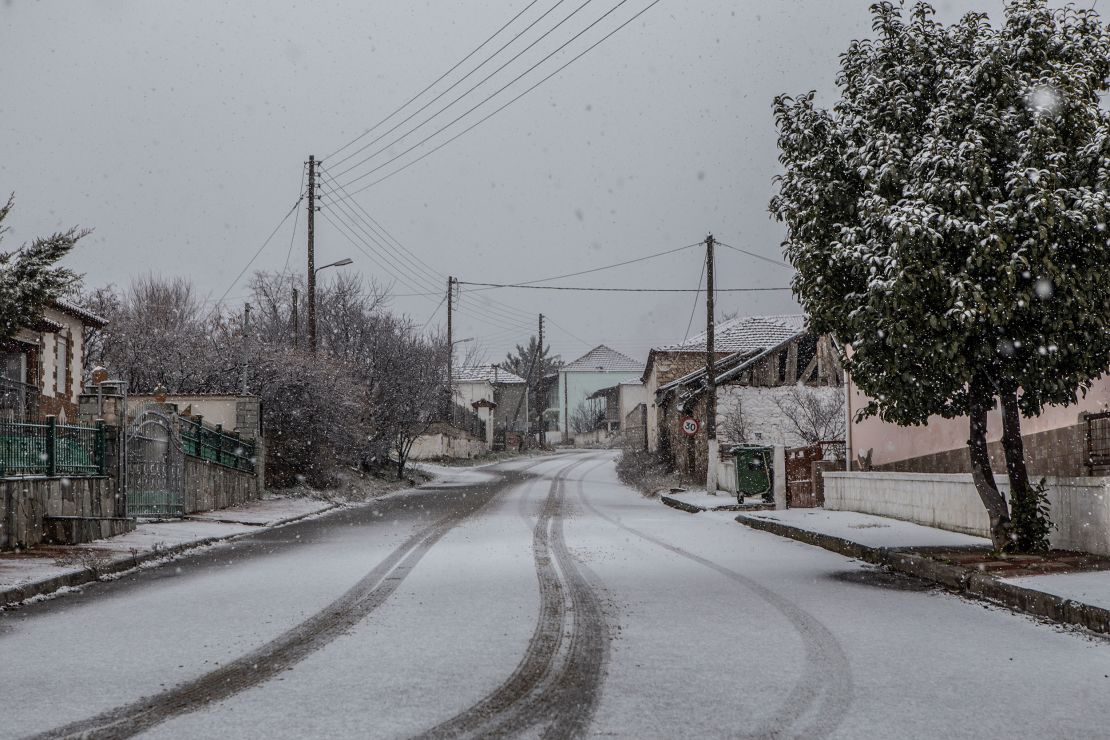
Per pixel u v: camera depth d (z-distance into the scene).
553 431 106.12
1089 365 10.65
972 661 6.43
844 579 10.73
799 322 45.78
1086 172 10.19
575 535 16.33
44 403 26.28
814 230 11.56
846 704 5.31
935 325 9.97
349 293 40.38
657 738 4.69
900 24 11.34
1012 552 11.33
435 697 5.46
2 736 4.77
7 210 14.70
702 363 45.03
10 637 7.48
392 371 38.72
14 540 13.34
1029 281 9.99
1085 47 10.84
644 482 37.41
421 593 9.48
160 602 9.23
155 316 49.53
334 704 5.32
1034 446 14.40
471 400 80.00
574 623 7.76
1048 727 4.90
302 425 29.64
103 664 6.41
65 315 28.28
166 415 20.55
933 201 10.19
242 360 30.95
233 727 4.89
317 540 16.06
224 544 15.61
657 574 11.00
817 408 32.72
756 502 24.36
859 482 19.38
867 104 11.12
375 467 39.16
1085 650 6.83
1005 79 10.22
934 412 11.85
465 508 24.34
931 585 10.24
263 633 7.45
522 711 5.16
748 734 4.75
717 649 6.76
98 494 16.61
